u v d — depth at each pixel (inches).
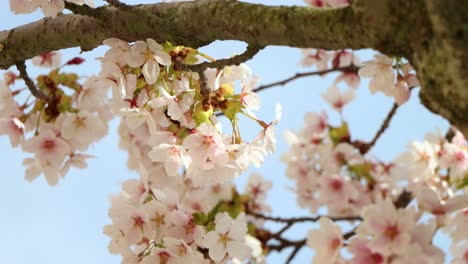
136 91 45.5
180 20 43.4
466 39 38.1
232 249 47.3
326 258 49.8
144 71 44.1
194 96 45.1
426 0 38.5
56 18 47.3
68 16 46.9
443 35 38.3
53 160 50.9
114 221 48.3
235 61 42.9
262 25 41.5
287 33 41.1
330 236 49.9
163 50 44.6
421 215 48.8
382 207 48.5
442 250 48.1
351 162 70.7
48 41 47.5
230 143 45.8
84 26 46.1
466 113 38.8
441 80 38.9
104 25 45.1
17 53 48.6
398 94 47.4
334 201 71.3
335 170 72.2
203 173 45.0
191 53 44.9
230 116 45.6
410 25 39.1
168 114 44.6
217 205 57.5
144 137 49.7
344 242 49.6
